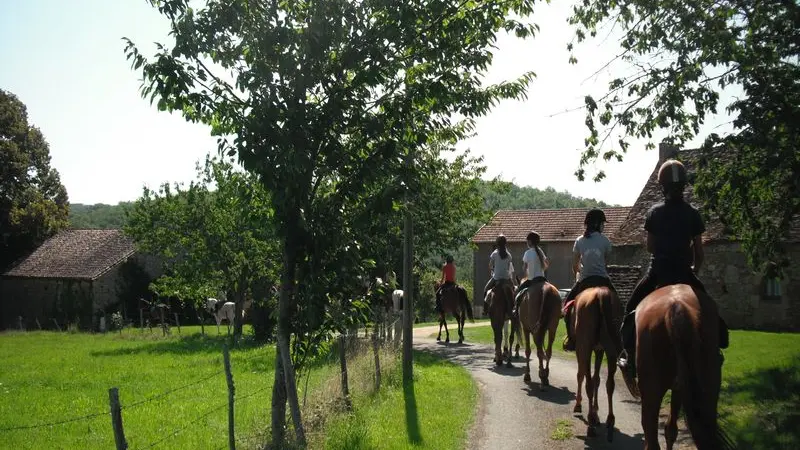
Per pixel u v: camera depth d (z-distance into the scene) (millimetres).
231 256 26547
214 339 28594
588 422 8500
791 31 10070
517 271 47125
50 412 12539
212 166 25438
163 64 7039
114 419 5566
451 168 21172
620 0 11984
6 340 33625
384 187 7473
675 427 6066
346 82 7746
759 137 9812
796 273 24672
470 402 10719
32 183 58938
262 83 7203
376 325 12055
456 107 8203
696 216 6320
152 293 49406
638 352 5559
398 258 18219
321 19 7082
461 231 21766
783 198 11445
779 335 21328
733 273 25969
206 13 7383
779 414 8477
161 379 16219
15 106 57625
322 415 8844
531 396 11289
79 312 47750
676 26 10797
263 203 8117
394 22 7328
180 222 28047
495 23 7977
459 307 22156
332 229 7516
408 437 8336
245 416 11000
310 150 7438
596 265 9352
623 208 48375
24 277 51688
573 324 8867
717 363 5051
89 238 55656
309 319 7391
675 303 5312
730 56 9844
